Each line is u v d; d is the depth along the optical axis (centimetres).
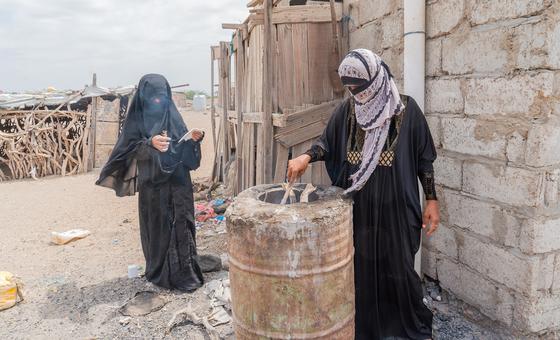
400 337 267
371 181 250
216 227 554
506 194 266
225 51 750
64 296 380
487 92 274
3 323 335
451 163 312
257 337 215
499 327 281
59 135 1073
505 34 257
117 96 1147
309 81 452
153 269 384
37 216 680
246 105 591
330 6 432
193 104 4097
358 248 258
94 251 503
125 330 315
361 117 241
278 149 450
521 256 259
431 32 321
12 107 1025
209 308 337
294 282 203
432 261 344
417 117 249
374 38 394
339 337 221
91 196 821
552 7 229
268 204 222
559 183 250
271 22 434
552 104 238
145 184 366
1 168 1102
